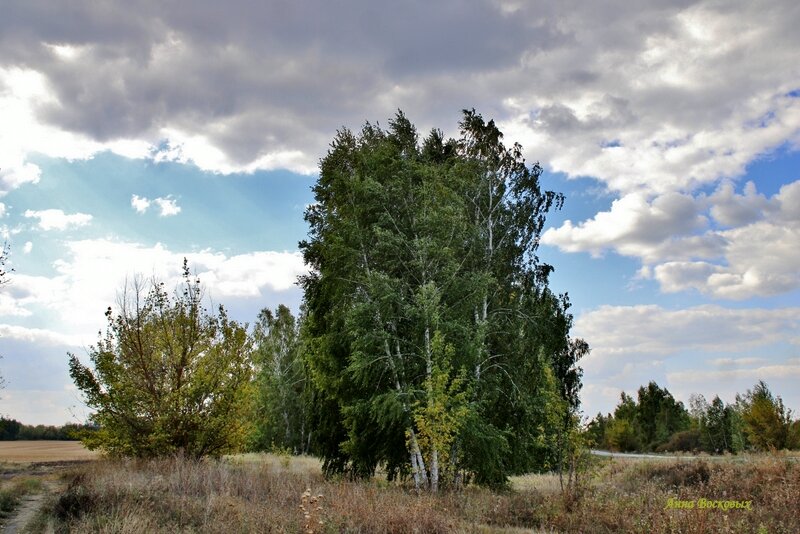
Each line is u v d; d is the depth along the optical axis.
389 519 12.02
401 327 22.86
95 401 20.06
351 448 21.86
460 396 19.47
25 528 10.49
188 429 20.23
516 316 23.52
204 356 21.16
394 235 23.05
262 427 47.88
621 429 69.00
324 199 26.06
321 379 23.66
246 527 10.62
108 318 20.69
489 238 24.62
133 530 9.68
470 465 20.91
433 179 23.62
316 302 24.89
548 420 19.00
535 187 25.36
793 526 12.94
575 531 13.98
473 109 26.42
